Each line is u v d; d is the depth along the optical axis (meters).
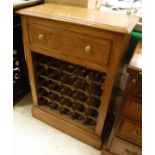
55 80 1.19
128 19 0.87
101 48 0.82
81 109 1.27
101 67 0.88
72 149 1.23
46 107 1.36
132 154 1.01
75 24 0.80
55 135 1.32
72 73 1.09
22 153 1.18
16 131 1.32
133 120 0.86
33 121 1.40
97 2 1.18
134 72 0.69
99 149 1.24
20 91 1.57
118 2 1.22
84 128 1.24
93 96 1.08
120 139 0.99
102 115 1.07
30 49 1.05
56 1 1.15
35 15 0.87
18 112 1.47
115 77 0.89
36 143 1.25
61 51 0.94
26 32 0.99
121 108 0.85
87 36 0.82
